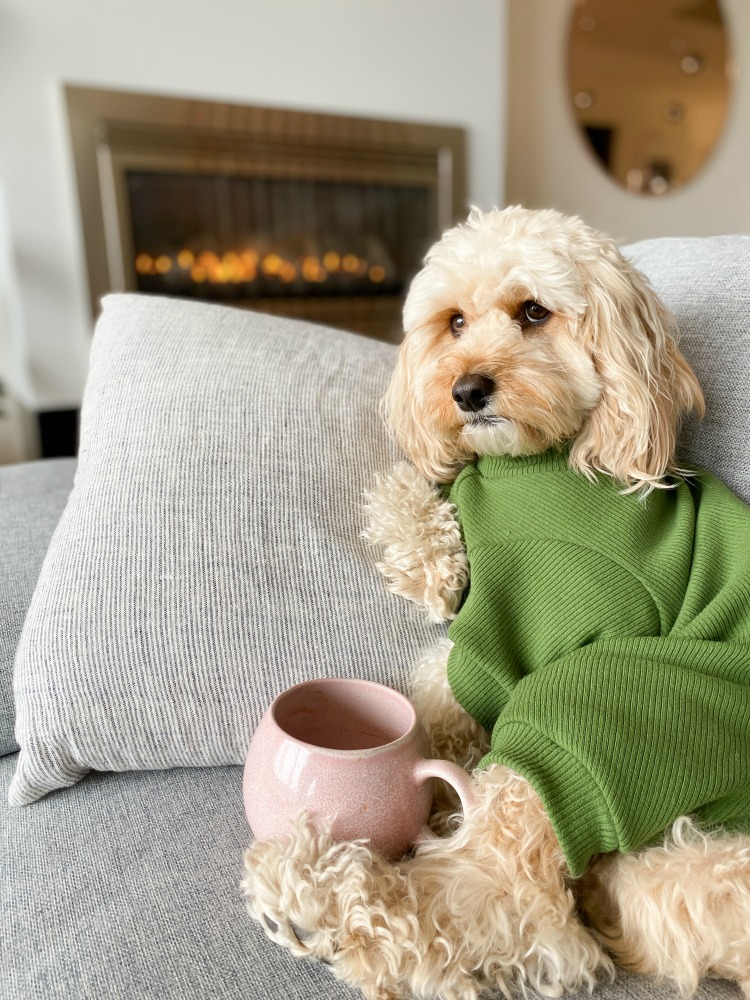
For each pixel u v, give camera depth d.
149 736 0.80
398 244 3.58
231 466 0.90
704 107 4.25
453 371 0.96
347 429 1.00
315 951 0.64
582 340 0.94
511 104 3.76
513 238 0.97
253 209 3.20
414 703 0.85
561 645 0.84
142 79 2.80
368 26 3.20
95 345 1.06
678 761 0.71
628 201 4.20
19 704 0.80
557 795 0.70
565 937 0.66
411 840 0.71
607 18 3.88
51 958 0.64
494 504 0.95
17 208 2.69
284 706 0.73
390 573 0.89
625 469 0.92
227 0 2.89
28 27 2.59
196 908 0.68
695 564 0.87
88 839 0.75
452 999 0.63
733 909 0.66
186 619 0.82
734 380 1.00
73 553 0.85
